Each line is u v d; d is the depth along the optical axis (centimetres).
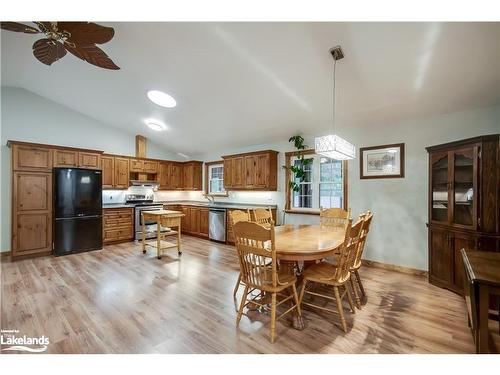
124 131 612
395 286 304
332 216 351
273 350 182
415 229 348
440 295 278
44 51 215
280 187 512
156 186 659
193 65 316
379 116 360
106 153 552
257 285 205
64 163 461
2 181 434
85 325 213
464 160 273
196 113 457
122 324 215
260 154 510
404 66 252
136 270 360
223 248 502
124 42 294
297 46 253
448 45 219
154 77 360
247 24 237
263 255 200
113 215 529
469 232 261
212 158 676
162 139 640
